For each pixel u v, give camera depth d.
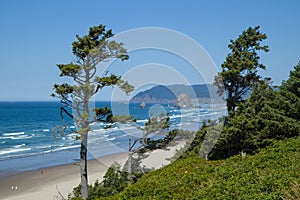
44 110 162.38
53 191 26.83
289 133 18.36
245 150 17.95
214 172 13.09
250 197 8.58
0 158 41.66
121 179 17.92
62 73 18.34
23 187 28.28
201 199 9.66
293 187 8.46
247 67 21.41
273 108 19.91
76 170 33.72
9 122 95.94
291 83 22.11
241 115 18.64
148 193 11.88
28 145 52.72
